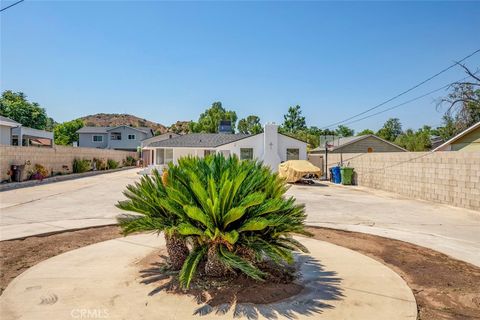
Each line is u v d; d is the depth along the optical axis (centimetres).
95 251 548
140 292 383
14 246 591
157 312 338
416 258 555
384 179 1648
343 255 549
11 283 411
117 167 3444
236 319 325
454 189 1164
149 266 471
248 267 361
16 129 2775
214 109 6147
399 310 354
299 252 558
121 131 5203
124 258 510
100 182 1859
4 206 1027
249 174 444
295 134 4894
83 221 810
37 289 391
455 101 2083
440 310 365
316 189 1717
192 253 381
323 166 2444
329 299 376
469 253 589
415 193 1386
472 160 1084
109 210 973
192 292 381
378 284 425
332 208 1095
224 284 399
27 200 1154
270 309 347
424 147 4103
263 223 363
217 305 353
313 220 888
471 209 1087
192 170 432
